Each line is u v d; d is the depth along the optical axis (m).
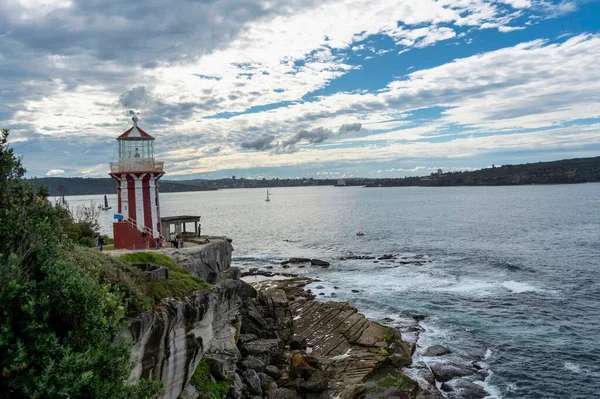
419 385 33.06
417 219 153.62
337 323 43.81
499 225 126.75
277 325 41.81
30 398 10.57
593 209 161.25
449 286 61.56
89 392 11.94
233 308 31.66
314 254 92.19
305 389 30.89
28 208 14.88
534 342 41.28
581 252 81.25
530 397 32.19
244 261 86.19
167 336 20.67
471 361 37.47
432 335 43.34
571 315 48.19
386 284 63.66
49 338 11.50
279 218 177.75
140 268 23.89
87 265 18.38
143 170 37.66
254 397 28.50
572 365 36.75
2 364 10.89
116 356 13.60
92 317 13.12
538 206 183.62
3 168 14.66
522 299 54.28
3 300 11.10
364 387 31.81
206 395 24.84
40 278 13.42
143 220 38.06
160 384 15.72
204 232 131.00
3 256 12.85
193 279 25.84
